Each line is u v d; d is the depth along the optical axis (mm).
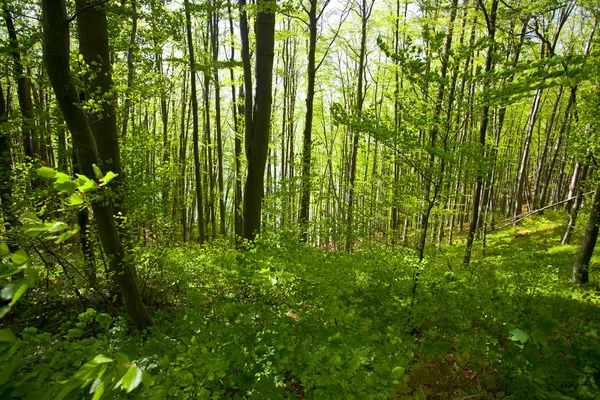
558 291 5691
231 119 22922
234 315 3078
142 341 3178
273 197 8570
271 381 1901
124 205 4797
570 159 16312
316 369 1930
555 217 15242
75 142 2992
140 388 1335
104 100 3738
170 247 5578
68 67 2832
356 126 4465
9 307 742
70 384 763
